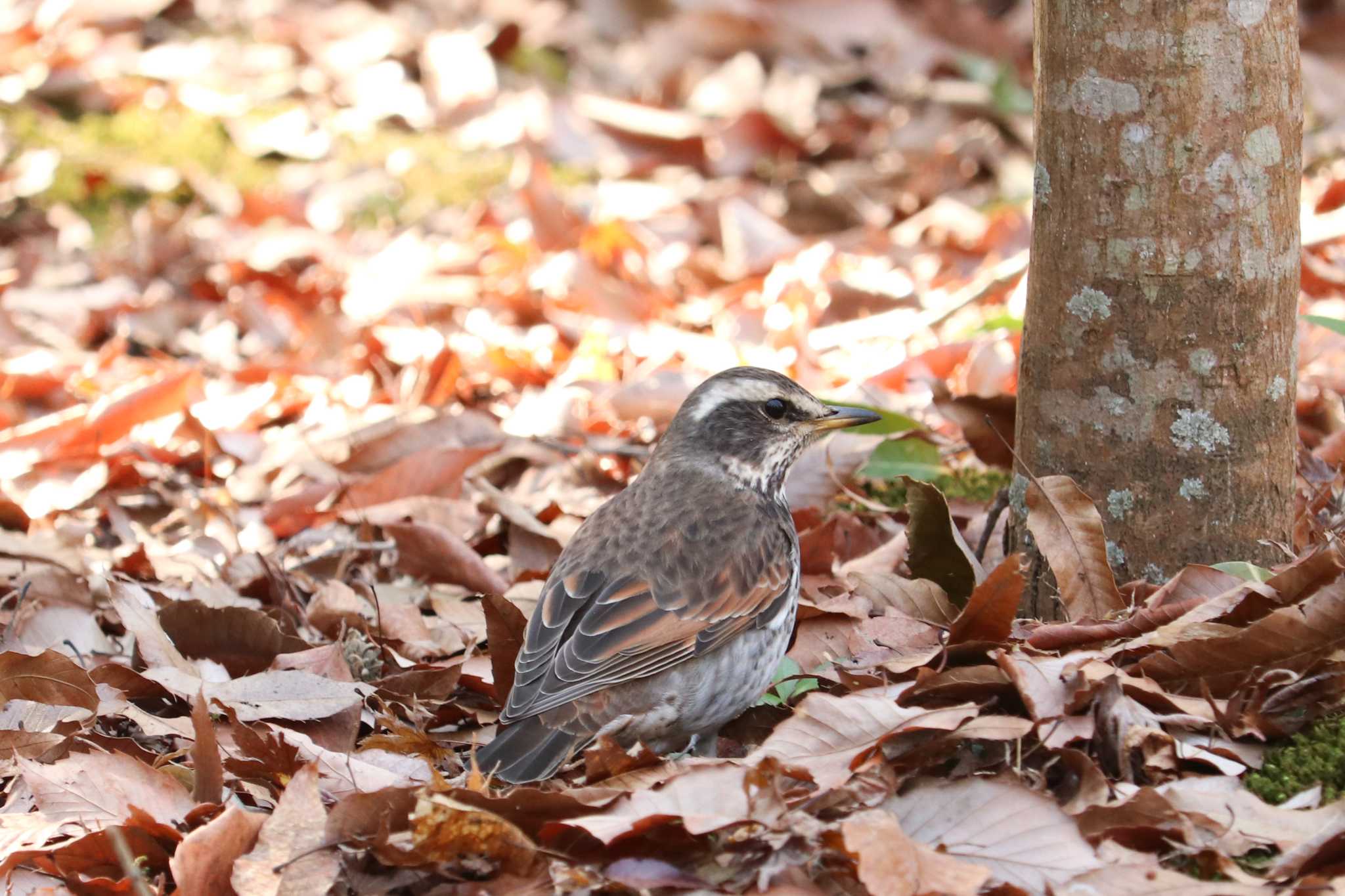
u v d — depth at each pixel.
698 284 20.95
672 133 25.14
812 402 11.27
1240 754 8.83
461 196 23.80
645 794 8.02
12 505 14.56
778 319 17.94
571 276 19.64
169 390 16.16
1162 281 9.93
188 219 22.53
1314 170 22.14
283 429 16.64
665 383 15.97
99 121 24.86
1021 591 9.62
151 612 11.12
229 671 11.16
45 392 17.80
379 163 24.50
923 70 27.23
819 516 13.17
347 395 17.33
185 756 9.74
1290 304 10.12
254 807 9.16
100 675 10.38
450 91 26.19
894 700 8.93
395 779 9.25
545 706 9.28
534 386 17.78
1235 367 10.03
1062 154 10.09
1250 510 10.26
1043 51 10.12
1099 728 8.73
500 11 29.19
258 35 27.84
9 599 12.28
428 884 8.02
